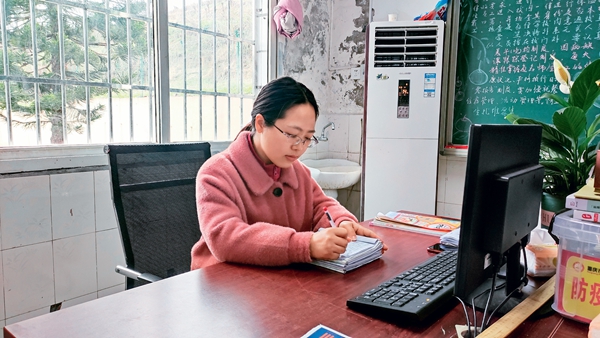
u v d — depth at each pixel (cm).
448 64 266
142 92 216
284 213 122
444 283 81
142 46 214
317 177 259
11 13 166
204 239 107
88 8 190
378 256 105
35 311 171
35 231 169
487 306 69
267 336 63
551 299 75
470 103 263
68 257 181
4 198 159
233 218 101
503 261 76
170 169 142
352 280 88
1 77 165
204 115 252
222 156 117
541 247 94
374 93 251
